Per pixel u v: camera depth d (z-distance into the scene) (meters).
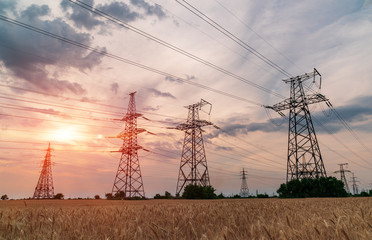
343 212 8.14
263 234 4.74
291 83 62.50
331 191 54.66
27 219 6.96
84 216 8.22
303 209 11.41
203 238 4.67
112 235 5.23
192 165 71.75
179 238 5.19
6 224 6.10
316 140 57.91
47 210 9.92
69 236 5.36
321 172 56.97
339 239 4.44
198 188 64.50
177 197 70.75
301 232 4.61
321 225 5.67
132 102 77.69
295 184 56.47
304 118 59.09
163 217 8.43
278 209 10.89
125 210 10.50
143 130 75.12
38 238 5.02
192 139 73.88
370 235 4.21
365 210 8.84
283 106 61.97
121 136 76.44
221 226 6.29
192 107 76.88
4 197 64.56
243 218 7.60
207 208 11.97
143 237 5.26
